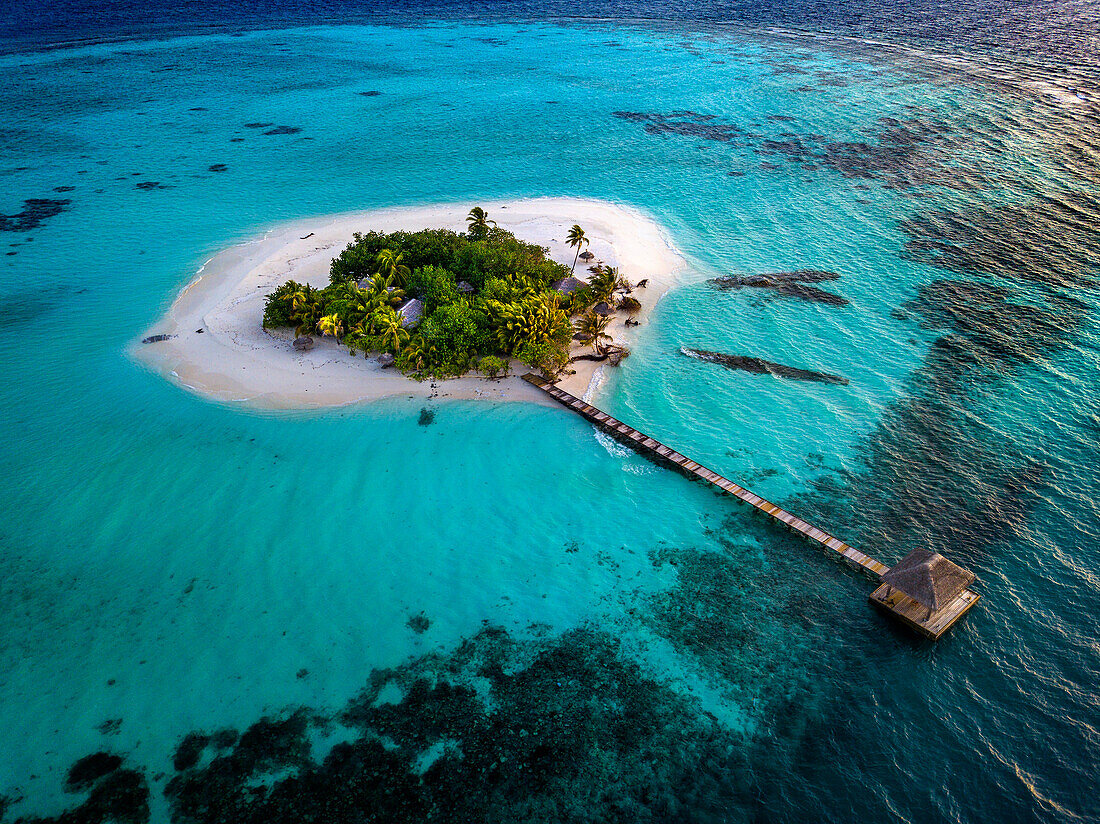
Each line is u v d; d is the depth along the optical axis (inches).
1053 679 1205.7
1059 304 2332.7
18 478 1638.8
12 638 1270.9
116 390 1952.5
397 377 1993.1
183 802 1030.4
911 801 1043.3
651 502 1587.1
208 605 1334.9
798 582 1391.5
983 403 1886.1
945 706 1168.2
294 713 1152.8
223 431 1791.3
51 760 1085.1
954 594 1250.0
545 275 2351.1
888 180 3415.4
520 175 3560.5
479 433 1782.7
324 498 1583.4
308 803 1028.5
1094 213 2967.5
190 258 2733.8
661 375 2033.7
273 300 2218.3
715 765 1087.0
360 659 1239.5
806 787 1059.9
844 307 2369.6
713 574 1408.7
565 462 1697.8
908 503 1574.8
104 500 1579.7
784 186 3385.8
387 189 3405.5
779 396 1936.5
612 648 1259.8
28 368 2053.4
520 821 1011.3
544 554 1451.8
